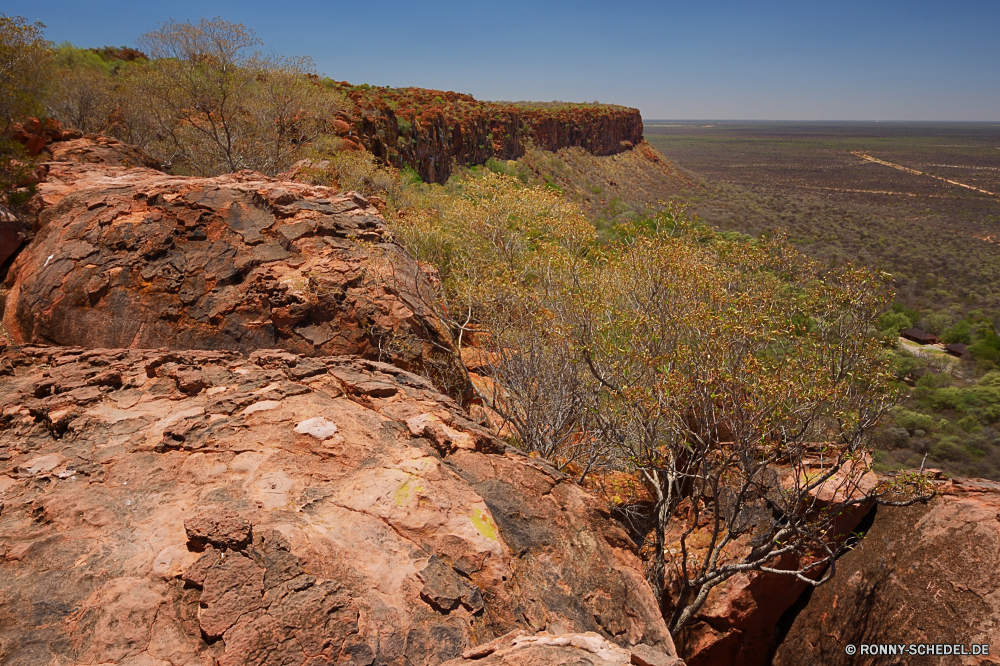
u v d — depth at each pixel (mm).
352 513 4086
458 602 3611
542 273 9852
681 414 7703
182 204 9391
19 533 3699
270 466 4418
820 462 8195
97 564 3430
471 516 4375
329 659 2967
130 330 8141
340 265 8906
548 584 4371
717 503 7129
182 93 19578
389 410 5594
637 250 9680
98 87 21891
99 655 2918
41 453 4559
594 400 8531
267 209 9797
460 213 11109
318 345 8148
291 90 21219
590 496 5328
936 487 7473
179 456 4512
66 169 12586
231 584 3197
